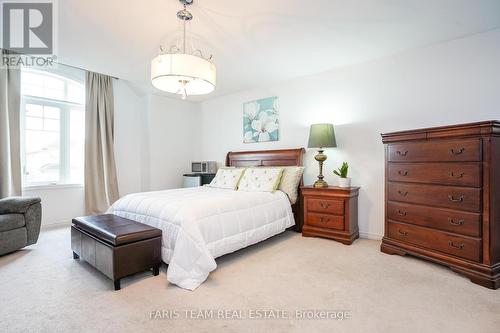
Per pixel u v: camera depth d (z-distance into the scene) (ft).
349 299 5.94
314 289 6.41
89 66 11.42
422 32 8.35
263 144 14.19
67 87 13.33
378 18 7.55
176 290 6.35
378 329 4.88
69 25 7.98
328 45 9.30
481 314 5.33
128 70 11.84
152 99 15.38
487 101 8.26
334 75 11.60
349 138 11.21
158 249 7.22
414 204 8.10
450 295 6.08
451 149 7.20
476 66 8.45
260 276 7.16
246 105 14.83
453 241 7.16
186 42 9.07
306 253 8.96
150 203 8.36
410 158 8.20
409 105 9.72
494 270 6.45
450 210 7.23
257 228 9.06
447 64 8.96
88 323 5.03
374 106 10.54
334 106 11.62
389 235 8.88
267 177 11.46
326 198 10.50
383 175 10.33
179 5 6.91
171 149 16.31
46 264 7.91
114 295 6.09
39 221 9.57
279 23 7.84
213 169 16.02
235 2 6.78
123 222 7.78
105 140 13.87
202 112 17.39
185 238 6.84
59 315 5.28
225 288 6.47
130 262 6.57
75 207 13.42
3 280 6.83
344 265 7.88
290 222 10.73
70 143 13.47
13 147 11.16
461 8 7.02
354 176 11.08
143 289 6.40
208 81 6.90
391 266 7.76
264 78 12.83
